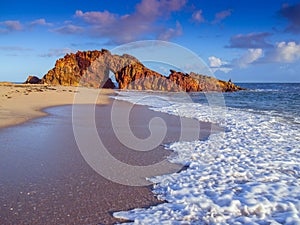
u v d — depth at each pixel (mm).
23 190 3781
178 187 4031
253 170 4770
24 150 5738
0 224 2904
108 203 3471
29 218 3041
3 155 5352
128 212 3242
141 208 3359
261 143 6871
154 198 3654
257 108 15555
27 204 3375
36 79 45656
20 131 7586
